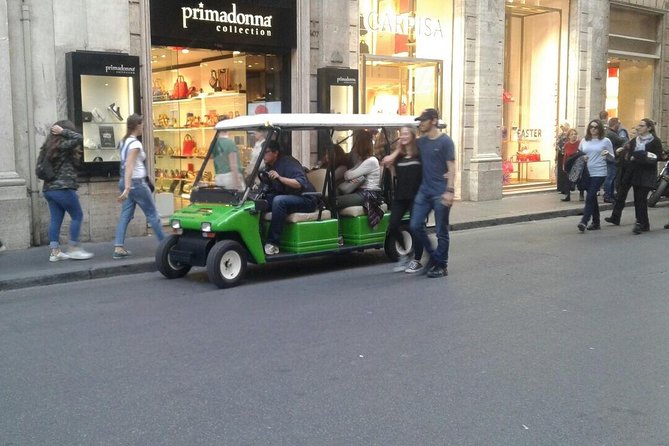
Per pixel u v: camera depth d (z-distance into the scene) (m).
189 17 11.86
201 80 12.83
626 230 12.42
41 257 9.55
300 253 8.55
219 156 8.64
